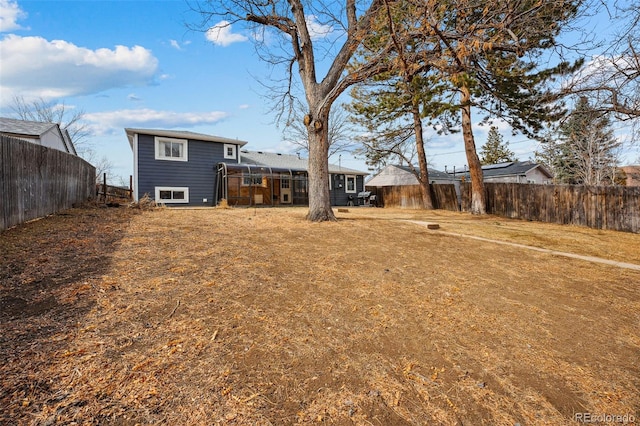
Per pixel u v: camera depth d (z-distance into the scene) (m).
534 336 2.51
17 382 1.60
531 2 5.84
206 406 1.56
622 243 6.85
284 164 20.38
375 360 2.08
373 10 6.70
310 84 7.70
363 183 23.53
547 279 3.99
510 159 43.34
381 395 1.75
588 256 5.39
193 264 3.67
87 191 10.01
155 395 1.60
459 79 6.05
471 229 8.13
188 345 2.07
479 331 2.54
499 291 3.46
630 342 2.46
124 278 3.09
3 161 4.76
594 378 2.00
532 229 8.67
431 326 2.59
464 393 1.81
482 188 12.98
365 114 15.34
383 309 2.86
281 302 2.86
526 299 3.28
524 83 9.11
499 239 6.73
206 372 1.82
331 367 1.97
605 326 2.73
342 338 2.33
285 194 19.02
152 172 14.97
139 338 2.11
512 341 2.41
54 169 6.88
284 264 3.93
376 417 1.58
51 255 3.61
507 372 2.03
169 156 15.45
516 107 10.16
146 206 9.67
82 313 2.37
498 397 1.79
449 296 3.24
